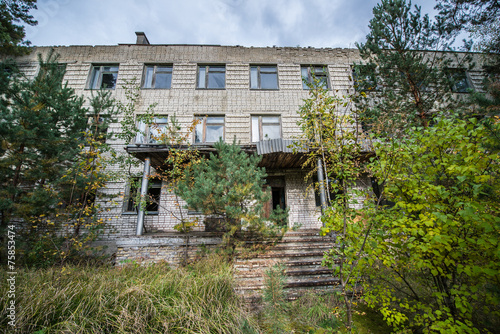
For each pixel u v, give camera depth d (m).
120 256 7.13
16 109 6.46
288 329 4.12
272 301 4.64
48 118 6.55
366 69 8.77
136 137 10.98
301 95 12.18
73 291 3.77
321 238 7.29
